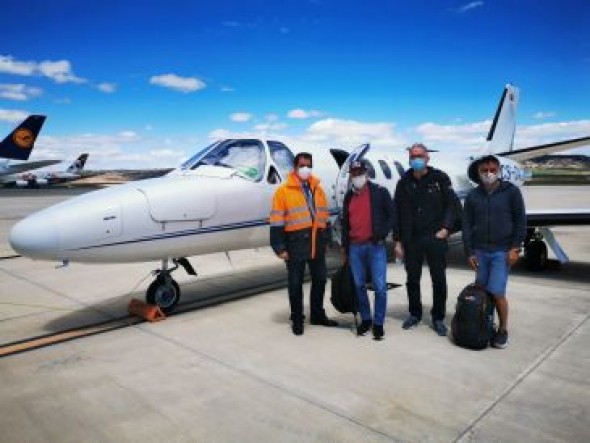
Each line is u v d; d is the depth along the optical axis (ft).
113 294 24.26
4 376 14.07
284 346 16.22
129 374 14.07
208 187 19.88
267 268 30.96
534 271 29.30
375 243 16.63
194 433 10.77
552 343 16.24
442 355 15.23
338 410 11.71
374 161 29.71
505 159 39.96
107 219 17.13
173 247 18.98
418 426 10.94
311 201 17.43
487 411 11.60
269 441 10.41
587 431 10.69
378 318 16.72
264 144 22.76
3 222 62.80
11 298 23.48
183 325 18.80
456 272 29.63
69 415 11.68
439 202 16.88
